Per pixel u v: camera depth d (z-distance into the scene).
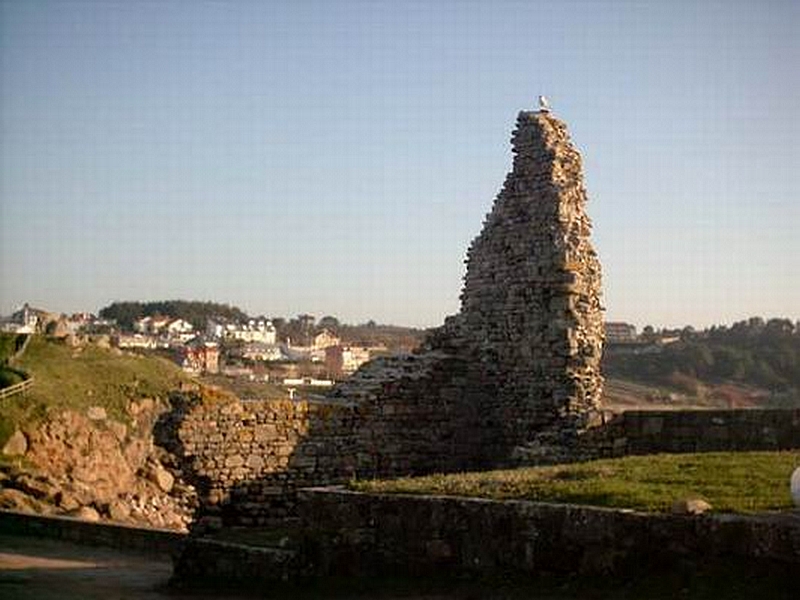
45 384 53.44
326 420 28.09
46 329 66.31
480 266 29.91
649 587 15.05
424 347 30.23
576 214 28.75
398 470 28.66
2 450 46.19
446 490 18.45
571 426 26.86
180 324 181.38
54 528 33.41
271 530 23.38
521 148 29.36
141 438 52.56
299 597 18.59
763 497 16.12
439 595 16.91
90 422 51.12
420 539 17.86
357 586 18.09
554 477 19.17
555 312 27.92
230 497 27.11
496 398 29.17
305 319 197.50
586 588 15.69
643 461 20.53
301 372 108.00
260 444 27.45
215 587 20.58
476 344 29.72
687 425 25.64
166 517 44.97
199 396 27.31
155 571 25.59
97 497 42.94
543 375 28.00
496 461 29.03
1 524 34.91
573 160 29.12
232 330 173.62
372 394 28.58
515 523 16.78
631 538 15.59
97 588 21.69
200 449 26.98
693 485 17.38
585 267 28.39
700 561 14.92
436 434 29.19
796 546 14.14
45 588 21.75
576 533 16.12
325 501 19.11
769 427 24.81
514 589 16.33
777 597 13.89
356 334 148.50
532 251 28.62
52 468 46.41
